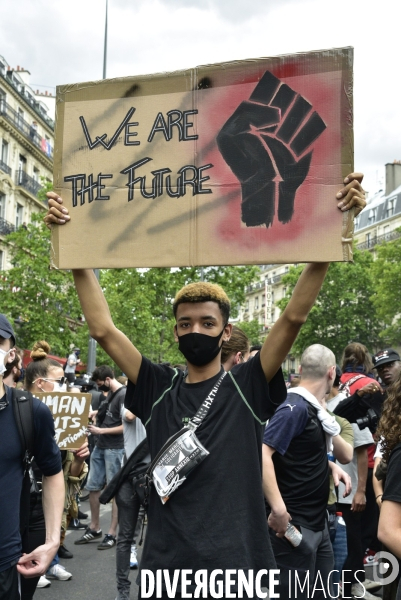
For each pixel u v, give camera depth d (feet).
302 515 11.73
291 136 8.87
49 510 10.13
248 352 13.76
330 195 8.68
